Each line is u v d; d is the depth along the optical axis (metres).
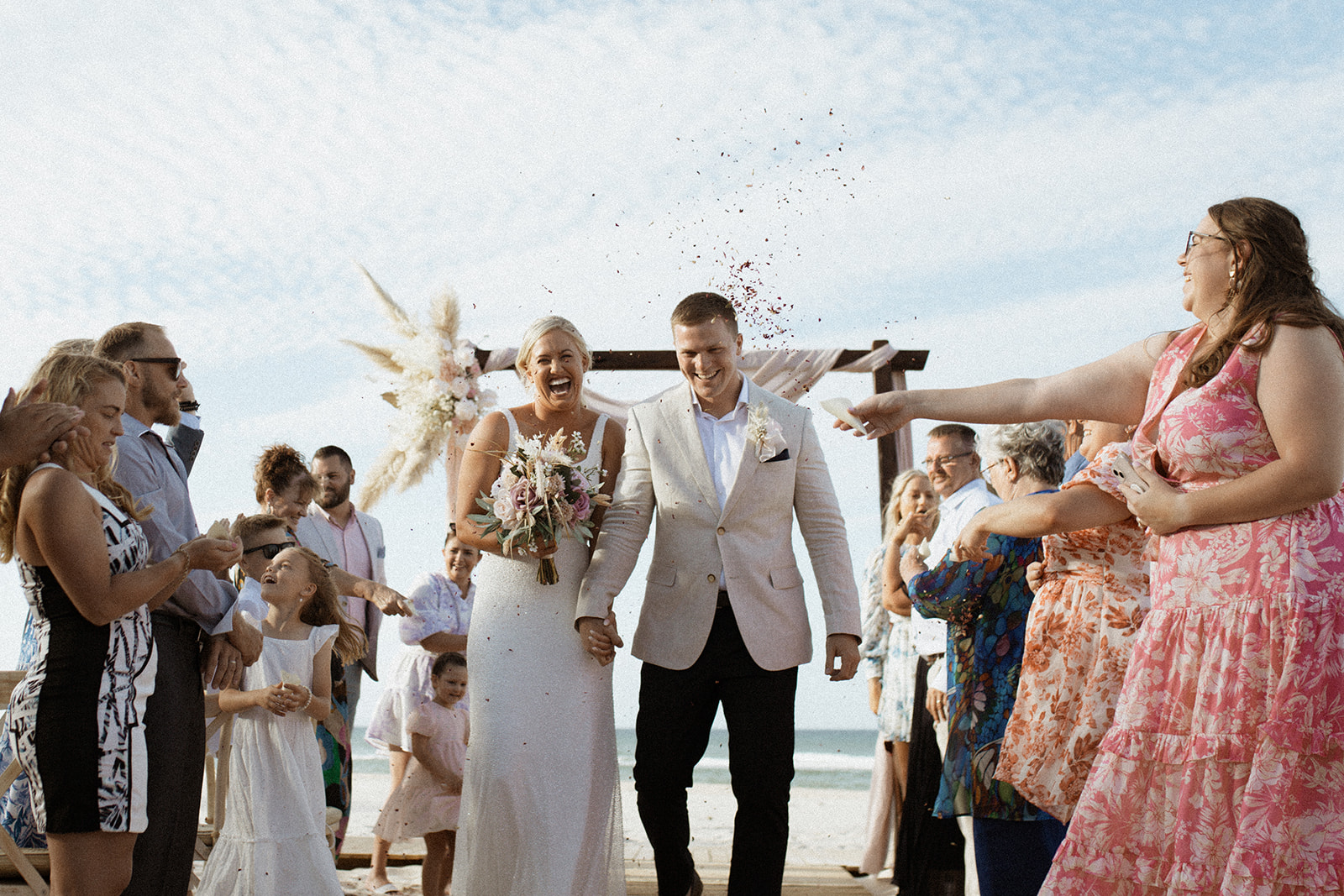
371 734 5.34
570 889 3.54
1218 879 2.07
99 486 2.96
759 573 3.60
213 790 4.58
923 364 7.80
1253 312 2.21
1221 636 2.16
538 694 3.65
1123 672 2.77
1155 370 2.52
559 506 3.58
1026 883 3.13
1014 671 3.27
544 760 3.61
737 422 3.80
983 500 4.50
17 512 2.78
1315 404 2.10
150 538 3.22
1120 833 2.25
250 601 4.32
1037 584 3.10
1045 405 2.77
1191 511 2.21
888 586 4.16
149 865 2.89
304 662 4.30
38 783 2.85
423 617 5.24
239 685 4.15
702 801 15.86
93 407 2.86
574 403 4.00
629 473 3.81
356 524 6.07
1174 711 2.21
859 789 22.69
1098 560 2.88
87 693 2.72
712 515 3.64
